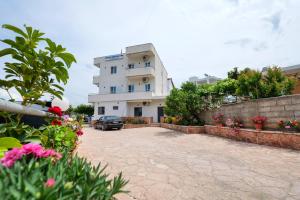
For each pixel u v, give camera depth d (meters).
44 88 2.32
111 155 5.86
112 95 25.50
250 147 6.84
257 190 3.17
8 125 1.85
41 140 2.10
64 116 4.07
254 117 8.12
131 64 26.84
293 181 3.54
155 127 19.09
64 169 1.22
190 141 8.90
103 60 28.69
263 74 10.27
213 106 12.91
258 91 9.41
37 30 2.09
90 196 1.10
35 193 0.80
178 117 14.91
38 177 0.95
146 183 3.47
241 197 2.91
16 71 2.13
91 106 36.41
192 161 5.13
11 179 0.88
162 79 30.61
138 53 25.34
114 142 8.88
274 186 3.33
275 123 7.37
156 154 6.07
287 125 6.71
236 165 4.69
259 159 5.19
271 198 2.87
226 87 13.30
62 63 2.21
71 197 0.99
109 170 4.25
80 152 6.22
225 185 3.40
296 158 5.12
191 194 3.01
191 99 13.10
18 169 0.98
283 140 6.46
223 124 10.80
